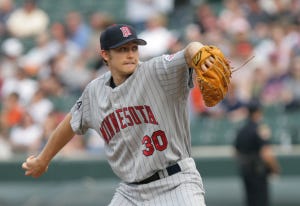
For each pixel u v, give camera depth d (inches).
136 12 2290.8
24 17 2290.8
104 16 2222.0
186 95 693.3
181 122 698.2
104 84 724.0
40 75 2001.7
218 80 641.6
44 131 1704.0
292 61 1840.6
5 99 1894.7
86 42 2132.1
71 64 1980.8
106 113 716.0
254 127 1476.4
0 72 2038.6
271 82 1793.8
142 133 697.6
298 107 1743.4
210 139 1723.7
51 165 1646.2
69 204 1561.3
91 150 1679.4
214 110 1755.7
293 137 1696.6
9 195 1621.6
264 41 1971.0
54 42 2117.4
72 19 2166.6
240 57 1839.3
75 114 751.1
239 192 1572.3
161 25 2041.1
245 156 1482.5
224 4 2267.5
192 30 2062.0
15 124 1766.7
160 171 697.6
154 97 685.9
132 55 692.7
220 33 2036.2
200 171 1621.6
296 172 1610.5
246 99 1753.2
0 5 2368.4
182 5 2368.4
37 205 1579.7
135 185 715.4
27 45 2182.6
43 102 1806.1
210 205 1572.3
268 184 1508.4
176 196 688.4
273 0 2171.5
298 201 1573.6
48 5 2428.6
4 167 1665.8
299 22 2087.8
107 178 1625.2
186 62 662.5
